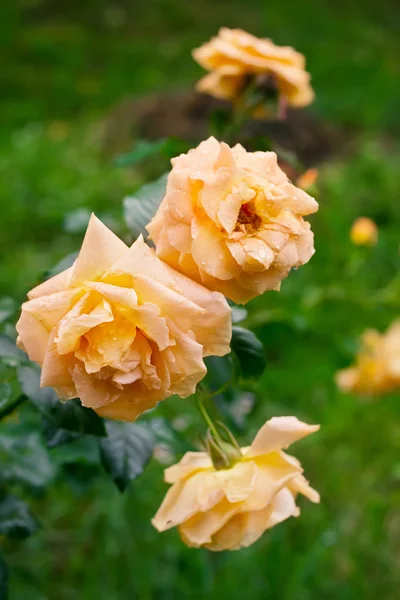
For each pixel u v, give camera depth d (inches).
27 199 93.7
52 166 101.6
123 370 25.5
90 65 157.5
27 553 50.9
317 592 49.7
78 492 40.4
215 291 26.9
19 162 100.7
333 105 137.2
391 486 55.3
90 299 25.8
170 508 29.6
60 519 54.0
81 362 26.0
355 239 46.6
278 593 47.8
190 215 26.7
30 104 137.4
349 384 49.9
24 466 39.0
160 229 27.3
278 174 27.7
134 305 25.2
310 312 47.6
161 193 31.5
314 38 169.0
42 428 32.2
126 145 109.7
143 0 177.6
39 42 159.5
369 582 50.7
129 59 158.1
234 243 26.5
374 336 50.5
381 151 111.8
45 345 26.5
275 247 26.7
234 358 30.4
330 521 53.0
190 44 163.5
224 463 29.7
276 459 29.6
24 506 36.4
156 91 129.6
